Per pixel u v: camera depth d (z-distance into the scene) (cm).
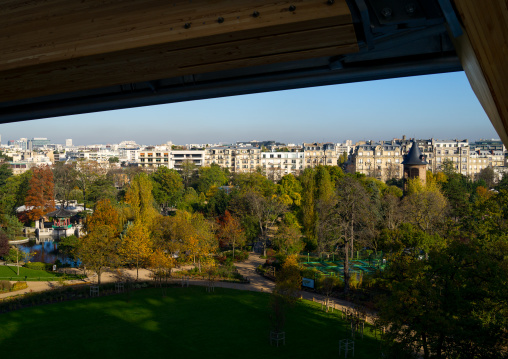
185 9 811
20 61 937
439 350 2458
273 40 824
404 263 3027
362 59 989
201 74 1103
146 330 3781
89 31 880
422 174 9762
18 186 10662
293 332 3678
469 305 2427
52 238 8631
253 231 7138
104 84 1031
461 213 6506
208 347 3406
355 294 4666
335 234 5488
